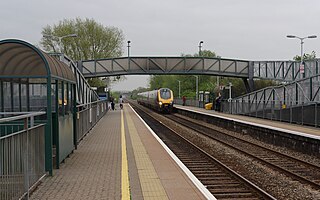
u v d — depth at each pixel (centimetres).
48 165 953
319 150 1638
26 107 1188
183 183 896
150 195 788
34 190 822
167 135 2528
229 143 2139
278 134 2056
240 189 997
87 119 2034
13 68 1040
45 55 962
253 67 4750
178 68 4747
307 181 1105
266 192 934
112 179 931
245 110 3766
